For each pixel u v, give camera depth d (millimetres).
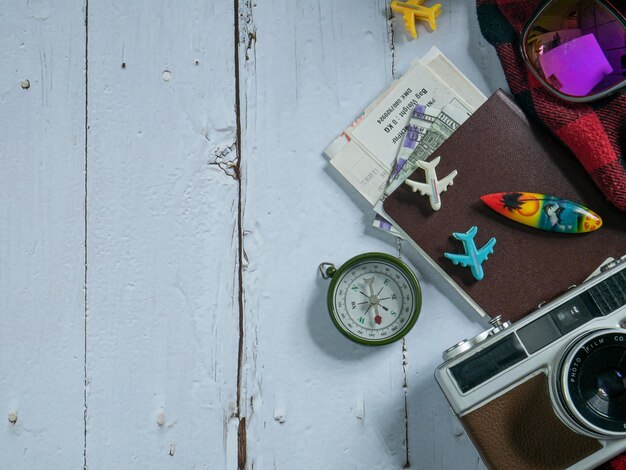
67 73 502
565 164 483
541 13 467
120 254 497
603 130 470
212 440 494
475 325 488
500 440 419
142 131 500
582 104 474
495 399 418
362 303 480
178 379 496
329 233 494
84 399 496
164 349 496
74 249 498
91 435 496
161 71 500
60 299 497
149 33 500
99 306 497
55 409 496
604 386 407
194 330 496
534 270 480
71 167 499
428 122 489
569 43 470
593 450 417
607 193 471
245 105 498
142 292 497
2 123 499
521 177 484
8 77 499
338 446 491
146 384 496
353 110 497
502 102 486
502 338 416
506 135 485
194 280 497
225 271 497
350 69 497
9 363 496
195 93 500
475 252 475
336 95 497
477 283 481
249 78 498
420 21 497
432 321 490
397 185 487
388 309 479
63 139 500
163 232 497
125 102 500
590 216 472
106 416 496
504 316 479
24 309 496
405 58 497
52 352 497
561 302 416
